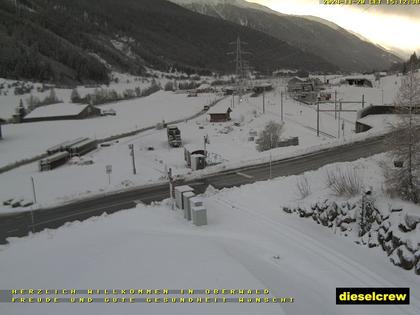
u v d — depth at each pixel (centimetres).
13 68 19288
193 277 1474
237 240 1997
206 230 2225
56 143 7775
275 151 4894
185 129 8938
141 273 1540
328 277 1543
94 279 1531
